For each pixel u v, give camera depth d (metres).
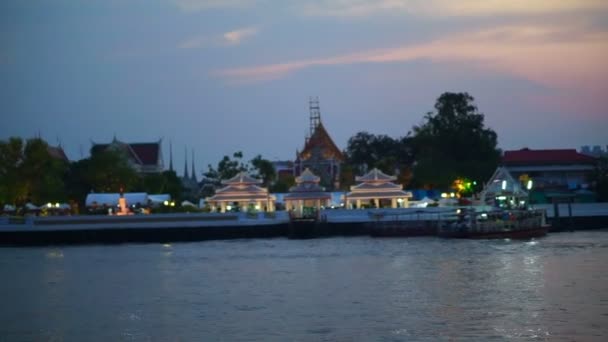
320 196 156.12
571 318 53.22
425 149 192.12
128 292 72.06
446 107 192.25
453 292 64.88
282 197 173.00
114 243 136.62
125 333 54.00
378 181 156.50
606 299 59.50
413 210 140.75
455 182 174.12
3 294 72.44
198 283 76.56
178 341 51.12
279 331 52.56
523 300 60.00
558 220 135.88
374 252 102.25
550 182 175.00
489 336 49.06
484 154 185.88
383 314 56.62
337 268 84.75
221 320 56.91
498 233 119.94
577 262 81.88
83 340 52.50
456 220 127.00
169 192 199.50
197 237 138.38
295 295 66.81
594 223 139.75
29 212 155.25
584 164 176.50
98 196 161.12
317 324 54.16
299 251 107.62
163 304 64.69
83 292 72.81
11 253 118.12
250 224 140.00
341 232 139.88
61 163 172.25
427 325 52.47
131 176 180.88
